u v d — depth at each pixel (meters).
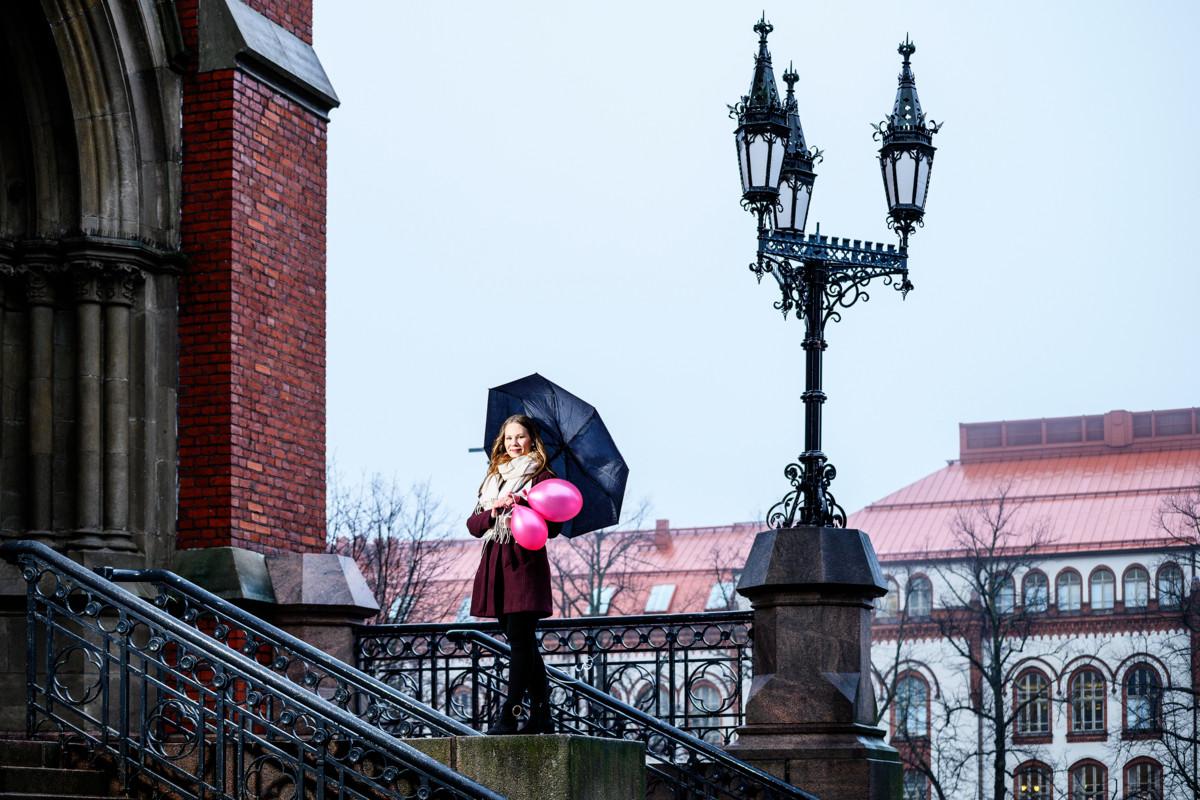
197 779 12.71
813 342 19.25
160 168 18.06
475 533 12.61
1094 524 101.00
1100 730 92.56
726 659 18.56
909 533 105.25
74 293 17.59
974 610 81.44
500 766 12.26
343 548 58.59
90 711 16.64
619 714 17.23
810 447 19.02
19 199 17.70
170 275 18.00
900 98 19.59
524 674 12.42
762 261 18.94
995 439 111.94
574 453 12.98
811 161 19.50
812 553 18.17
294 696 12.34
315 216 19.38
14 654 16.86
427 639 19.05
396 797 11.85
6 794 12.16
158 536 17.66
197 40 18.30
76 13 17.41
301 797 12.30
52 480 17.50
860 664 18.12
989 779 91.19
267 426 18.28
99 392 17.53
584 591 94.50
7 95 17.59
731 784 17.58
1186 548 87.25
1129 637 94.81
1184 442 108.12
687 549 104.44
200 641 12.80
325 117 19.69
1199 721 72.62
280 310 18.64
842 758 17.53
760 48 18.89
